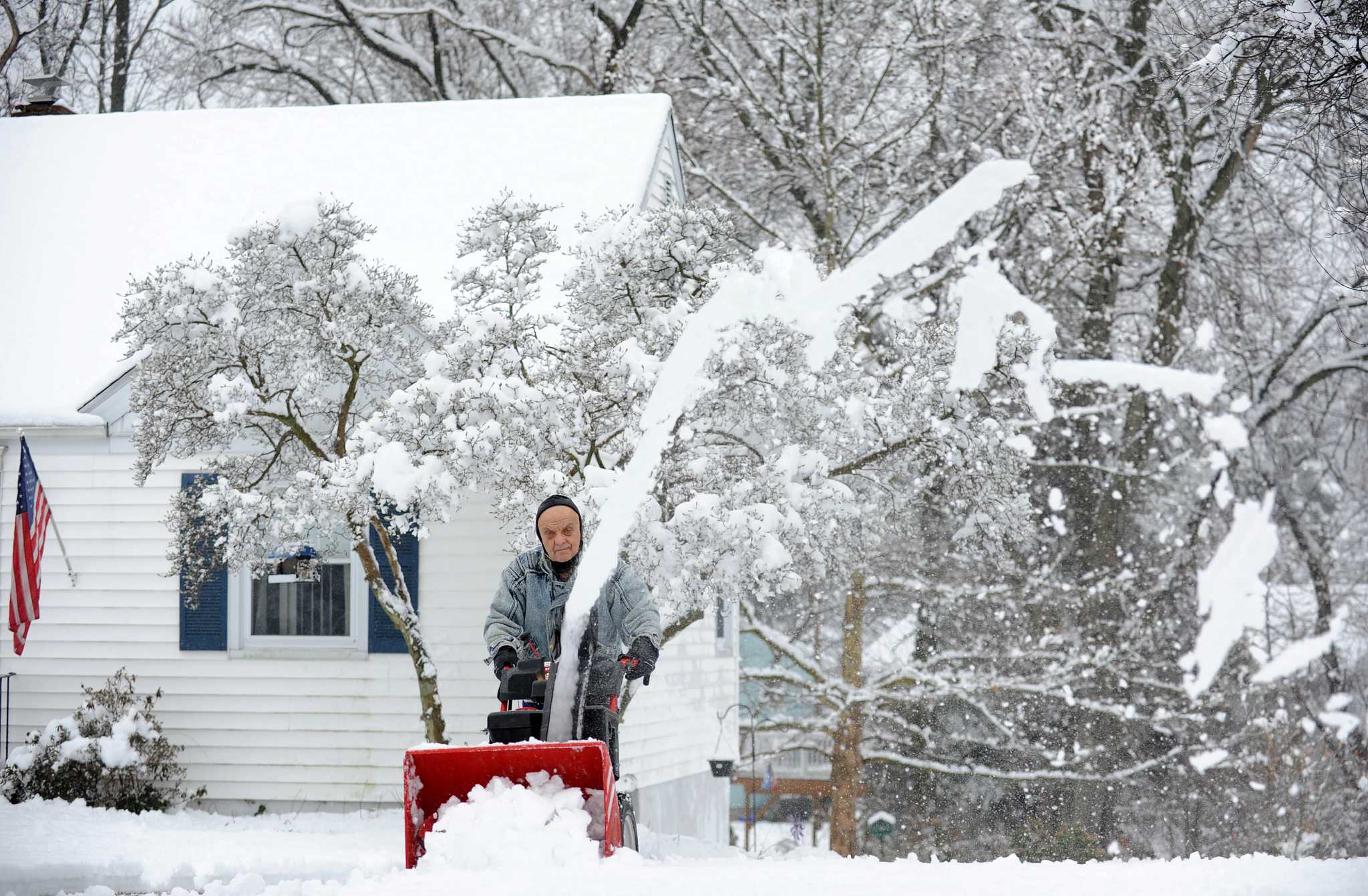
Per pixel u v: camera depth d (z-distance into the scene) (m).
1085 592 23.61
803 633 32.38
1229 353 26.64
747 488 12.39
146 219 20.59
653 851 14.16
